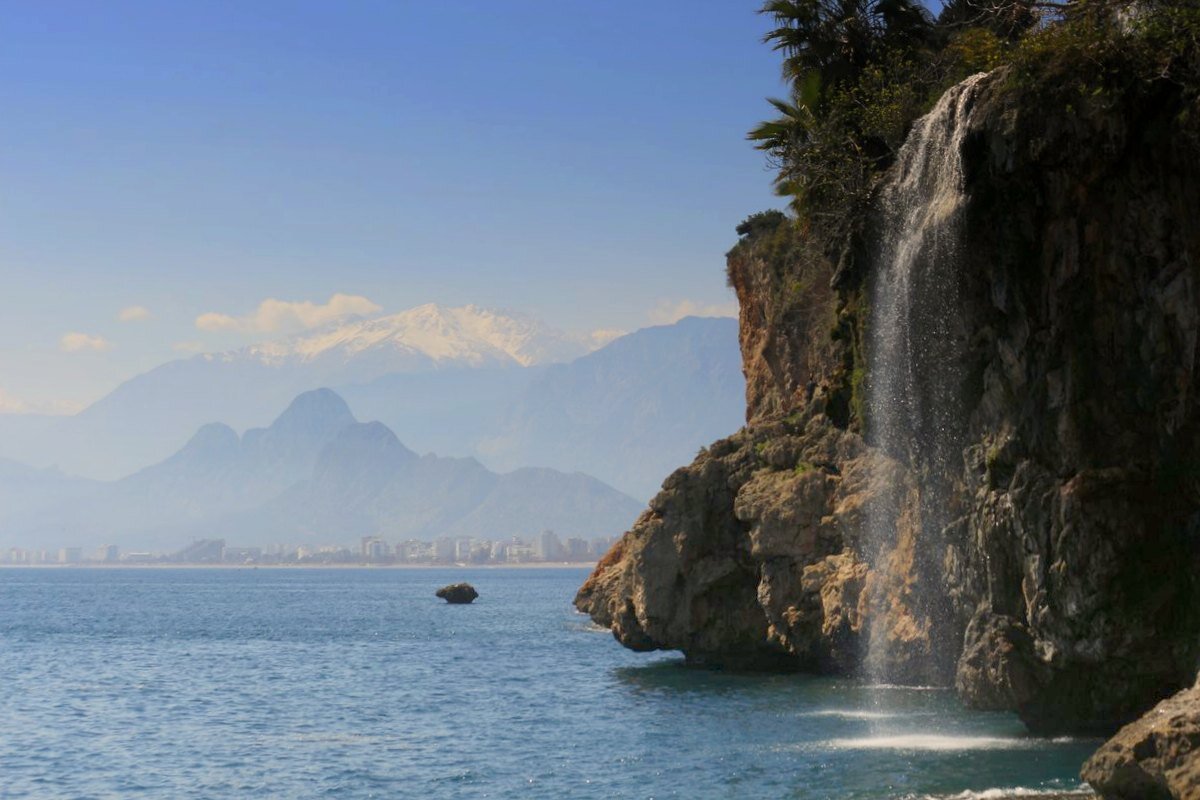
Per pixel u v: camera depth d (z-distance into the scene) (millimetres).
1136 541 30469
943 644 39125
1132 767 22594
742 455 57781
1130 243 30719
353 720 50781
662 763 36250
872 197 41188
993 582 33500
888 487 40812
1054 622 31500
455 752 41094
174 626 130125
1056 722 33625
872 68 50312
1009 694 32906
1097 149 30469
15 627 129500
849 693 48500
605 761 37344
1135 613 30406
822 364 61281
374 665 78938
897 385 38625
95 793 36469
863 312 42469
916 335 36094
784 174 51531
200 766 40531
